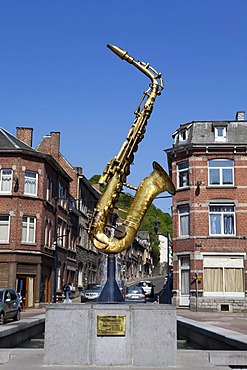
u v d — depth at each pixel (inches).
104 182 369.1
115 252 351.9
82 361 302.2
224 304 1200.2
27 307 1252.5
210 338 469.1
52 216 1428.4
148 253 3786.9
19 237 1257.4
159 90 395.5
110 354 303.3
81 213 1850.4
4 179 1279.5
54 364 301.4
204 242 1240.2
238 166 1264.8
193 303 1213.7
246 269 1216.2
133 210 365.1
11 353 346.3
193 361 316.2
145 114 384.2
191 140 1304.1
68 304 310.2
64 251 1581.0
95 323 306.7
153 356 302.5
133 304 312.2
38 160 1322.6
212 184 1268.5
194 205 1259.8
